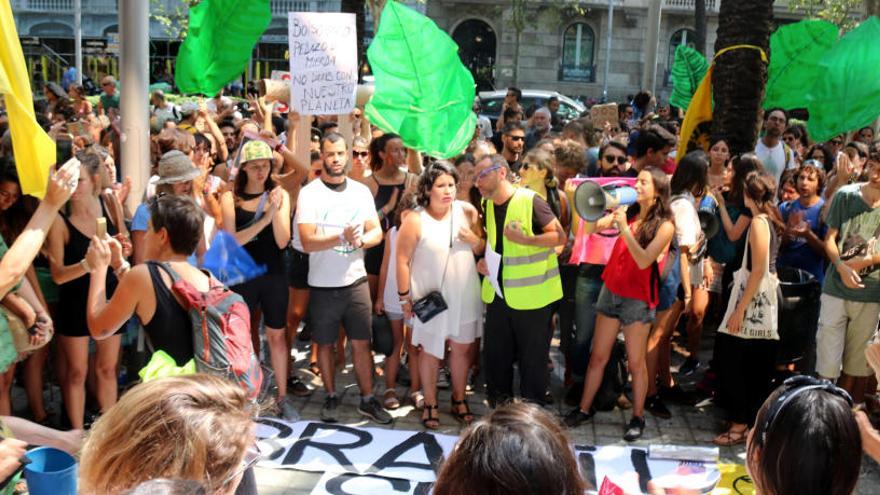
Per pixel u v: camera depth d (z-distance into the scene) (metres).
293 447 4.87
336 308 5.21
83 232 4.47
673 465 4.67
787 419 2.01
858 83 6.55
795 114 17.73
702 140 7.77
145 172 6.05
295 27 5.72
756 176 4.93
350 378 6.15
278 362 5.23
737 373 5.09
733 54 7.15
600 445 5.08
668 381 5.84
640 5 33.19
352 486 4.46
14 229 4.32
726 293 6.32
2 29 3.35
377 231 5.21
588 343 5.59
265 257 5.05
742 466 4.71
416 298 5.15
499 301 5.18
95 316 3.49
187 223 3.45
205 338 3.31
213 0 6.17
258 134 5.79
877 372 3.01
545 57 33.66
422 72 5.87
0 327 3.62
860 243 5.02
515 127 7.00
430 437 5.07
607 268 5.16
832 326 5.19
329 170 5.15
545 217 4.96
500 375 5.31
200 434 1.77
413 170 6.64
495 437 1.70
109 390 4.76
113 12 34.94
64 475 2.36
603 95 33.28
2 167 4.23
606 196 4.69
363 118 8.03
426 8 33.50
